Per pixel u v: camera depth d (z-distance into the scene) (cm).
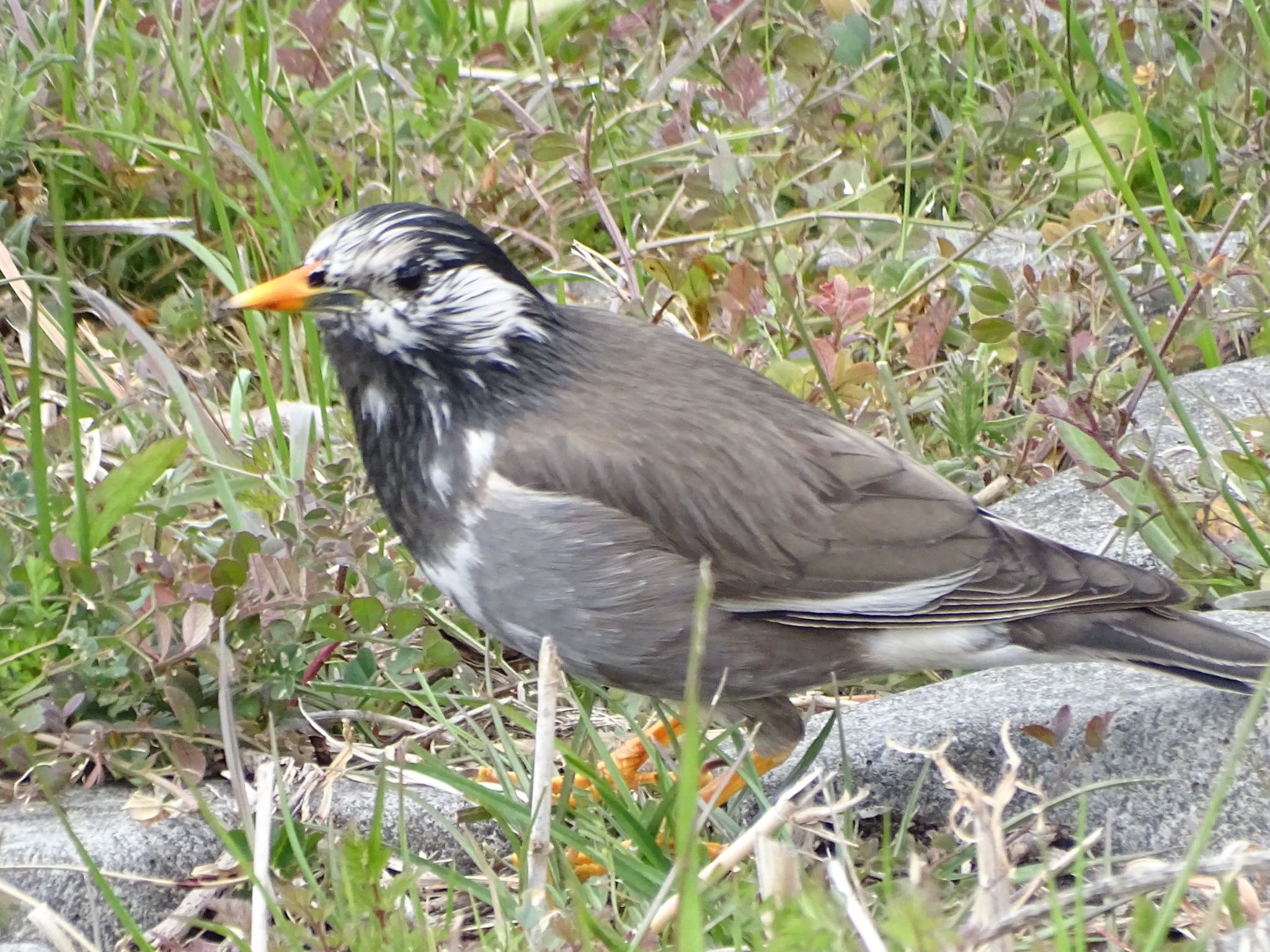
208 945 654
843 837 651
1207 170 1189
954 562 755
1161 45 1294
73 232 1090
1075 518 921
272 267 1087
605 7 1340
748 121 1202
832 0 1291
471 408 750
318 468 932
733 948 595
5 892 640
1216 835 705
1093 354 923
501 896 646
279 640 766
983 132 1204
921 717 778
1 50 1130
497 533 741
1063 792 735
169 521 831
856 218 1106
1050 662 770
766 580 749
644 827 691
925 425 1013
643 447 745
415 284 743
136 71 1160
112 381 1023
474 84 1238
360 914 589
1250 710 577
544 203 1084
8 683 765
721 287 1063
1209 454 941
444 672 846
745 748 704
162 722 751
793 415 780
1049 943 589
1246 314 1002
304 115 1168
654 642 749
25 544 819
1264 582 834
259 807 654
